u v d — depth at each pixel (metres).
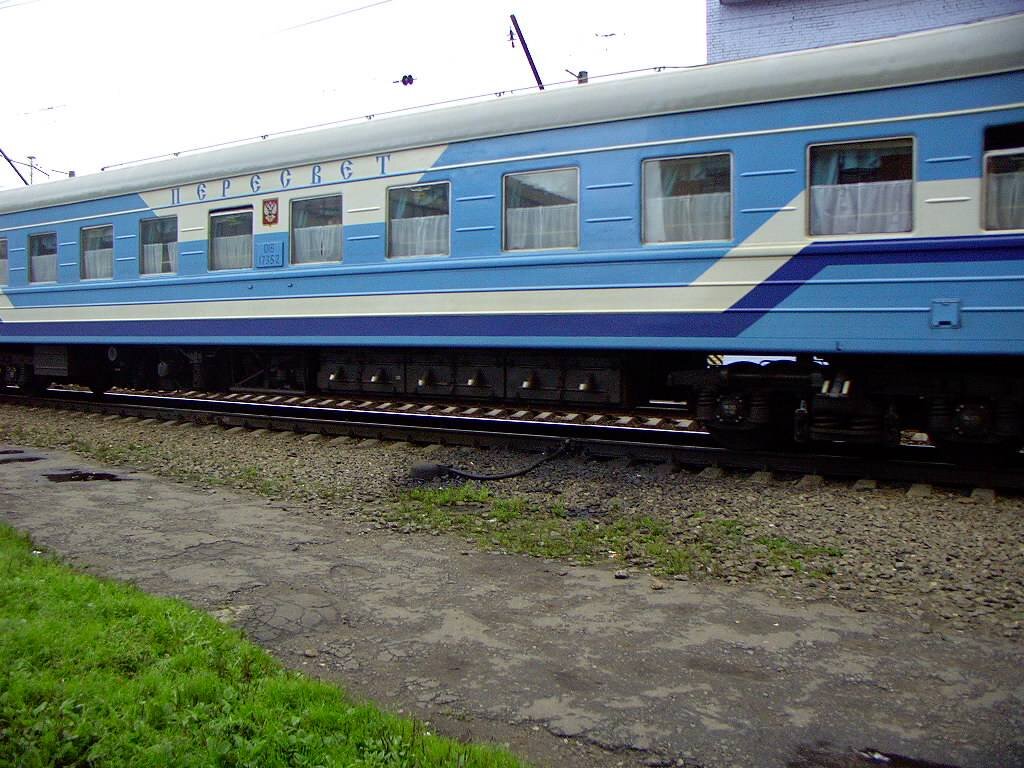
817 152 7.03
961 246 6.47
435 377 9.62
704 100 7.35
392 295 9.06
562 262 8.04
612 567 5.30
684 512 6.43
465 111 8.59
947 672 3.76
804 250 6.99
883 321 6.75
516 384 9.09
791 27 15.70
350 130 9.38
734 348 7.30
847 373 7.32
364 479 7.63
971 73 6.40
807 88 6.95
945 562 5.20
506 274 8.34
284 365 10.89
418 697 3.53
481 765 2.89
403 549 5.62
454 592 4.78
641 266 7.67
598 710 3.42
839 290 6.89
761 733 3.25
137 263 11.41
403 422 10.76
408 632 4.20
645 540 5.79
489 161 8.43
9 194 13.11
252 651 3.78
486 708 3.44
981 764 3.03
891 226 6.78
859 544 5.56
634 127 7.68
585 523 6.18
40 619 3.89
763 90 7.11
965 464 7.27
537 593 4.78
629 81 7.75
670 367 8.80
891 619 4.38
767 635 4.18
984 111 6.38
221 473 8.01
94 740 2.92
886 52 6.70
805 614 4.46
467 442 8.94
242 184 10.24
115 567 5.10
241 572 5.05
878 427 7.33
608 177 7.82
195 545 5.60
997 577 4.91
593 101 7.86
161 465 8.45
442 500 6.89
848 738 3.21
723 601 4.66
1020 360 6.95
